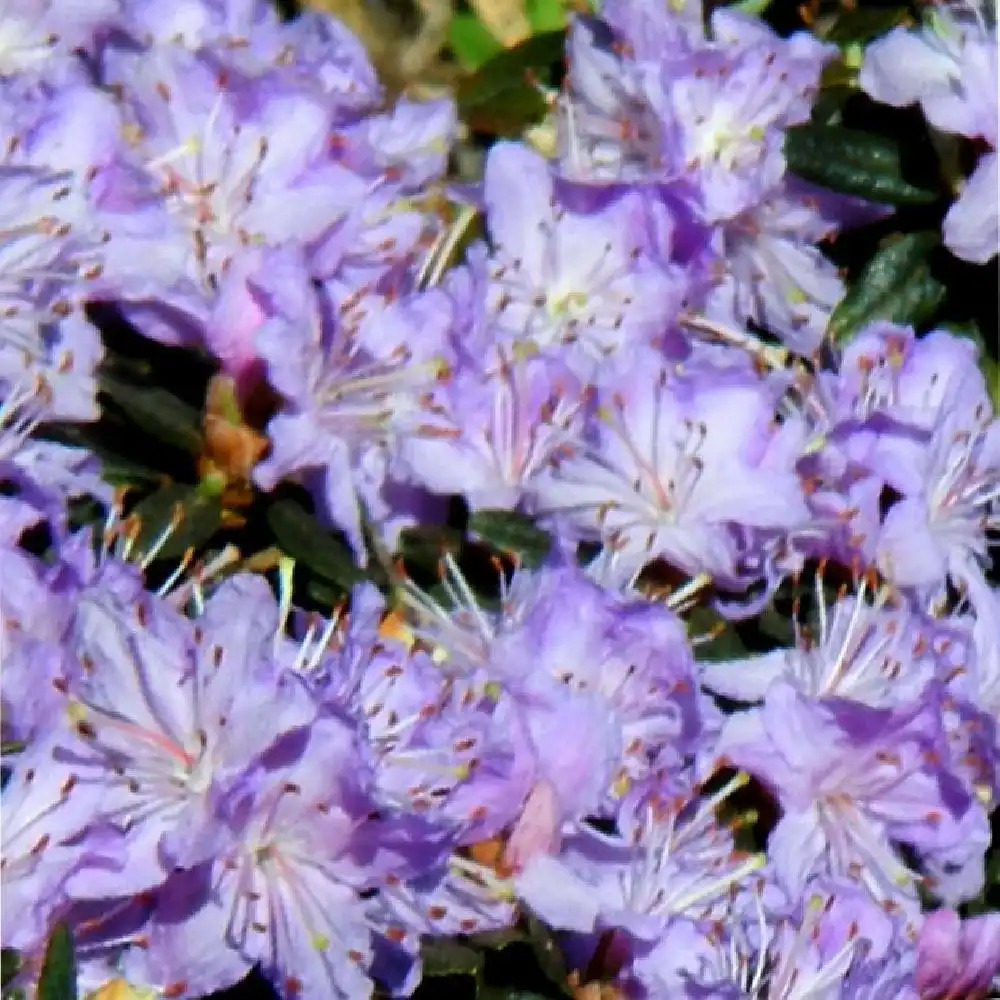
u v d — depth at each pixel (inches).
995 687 21.8
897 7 24.1
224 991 20.1
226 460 20.9
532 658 20.5
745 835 21.2
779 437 21.3
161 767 19.5
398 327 21.1
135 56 21.4
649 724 20.7
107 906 19.6
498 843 20.2
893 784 21.1
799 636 21.3
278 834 19.6
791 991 20.8
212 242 20.9
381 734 20.0
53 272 20.6
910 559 21.6
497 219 22.0
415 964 20.0
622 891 20.5
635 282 21.9
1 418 20.5
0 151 20.8
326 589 21.0
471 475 21.2
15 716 19.7
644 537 21.2
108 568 19.9
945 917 21.3
